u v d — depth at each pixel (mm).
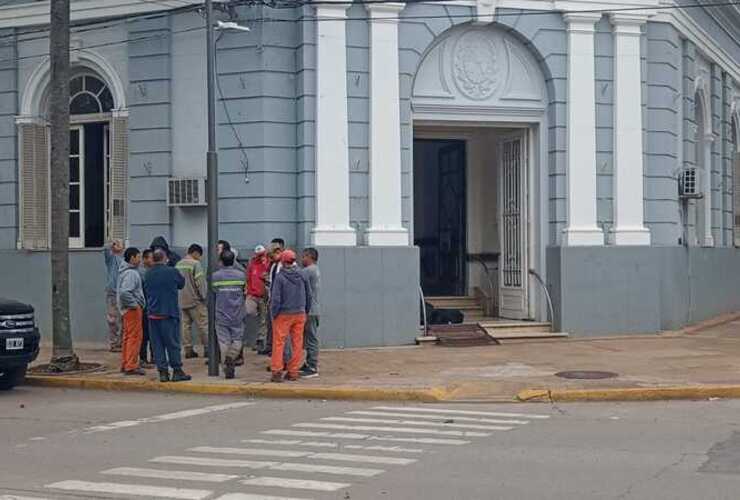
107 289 19016
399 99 19250
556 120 20125
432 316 20344
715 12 24406
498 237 22125
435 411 12984
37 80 20906
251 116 18844
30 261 20859
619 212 20328
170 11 19562
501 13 19812
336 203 18781
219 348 15875
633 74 20391
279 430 11484
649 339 19922
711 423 11859
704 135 25375
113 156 20141
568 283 20016
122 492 8359
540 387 14188
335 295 18719
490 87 20141
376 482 8664
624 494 8164
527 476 8859
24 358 14836
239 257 18828
